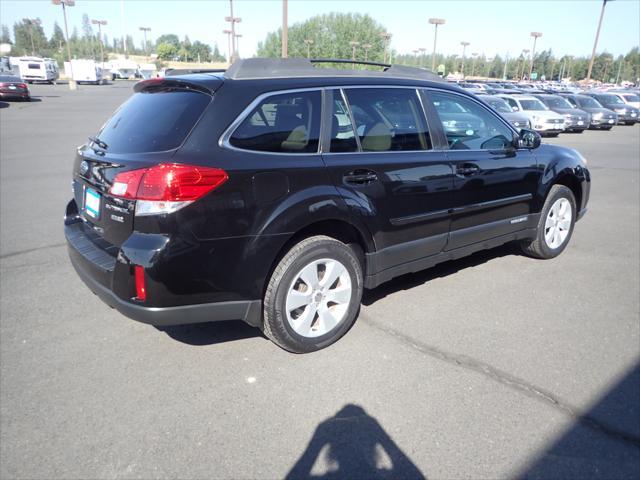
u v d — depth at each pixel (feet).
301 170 10.39
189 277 9.29
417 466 7.93
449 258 14.10
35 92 133.18
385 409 9.28
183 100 10.19
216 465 7.93
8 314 12.91
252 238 9.80
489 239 15.07
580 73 375.25
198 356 11.05
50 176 31.24
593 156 48.42
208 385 9.98
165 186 8.87
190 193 9.02
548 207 16.63
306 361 10.87
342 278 11.38
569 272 16.30
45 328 12.22
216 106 9.75
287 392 9.77
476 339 11.85
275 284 10.40
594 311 13.39
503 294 14.46
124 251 9.10
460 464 7.98
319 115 11.03
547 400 9.59
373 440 8.50
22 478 7.63
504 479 7.70
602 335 12.10
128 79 258.57
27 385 9.92
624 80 379.55
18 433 8.59
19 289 14.48
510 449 8.31
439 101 13.58
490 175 14.34
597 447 8.38
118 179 9.31
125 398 9.55
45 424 8.82
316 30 220.02
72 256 11.16
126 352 11.19
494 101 64.03
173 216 8.95
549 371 10.55
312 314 11.02
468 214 14.03
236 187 9.51
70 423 8.84
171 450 8.23
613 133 77.00
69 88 156.66
